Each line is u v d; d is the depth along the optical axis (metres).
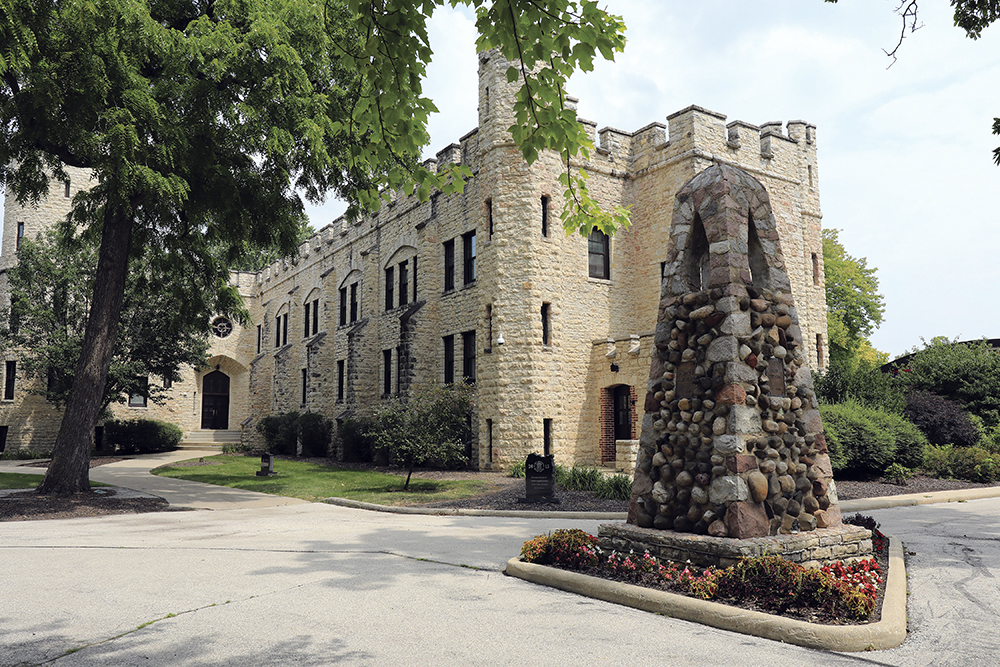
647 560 6.56
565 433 20.83
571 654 4.55
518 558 7.34
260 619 5.42
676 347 7.35
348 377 29.06
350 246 33.12
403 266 28.30
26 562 7.89
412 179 5.54
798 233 24.11
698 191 7.52
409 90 4.81
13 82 12.98
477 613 5.58
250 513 13.27
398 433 17.05
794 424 7.16
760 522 6.45
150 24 12.04
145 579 6.90
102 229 17.58
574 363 21.31
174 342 30.66
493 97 21.72
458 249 24.09
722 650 4.64
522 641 4.84
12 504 13.46
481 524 11.17
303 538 9.65
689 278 7.56
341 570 7.32
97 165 12.88
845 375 22.03
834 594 5.32
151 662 4.42
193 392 42.50
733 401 6.59
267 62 13.73
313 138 13.95
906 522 11.43
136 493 16.22
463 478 18.56
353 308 32.69
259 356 42.62
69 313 30.23
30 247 29.86
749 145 22.72
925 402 21.80
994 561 7.97
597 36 4.36
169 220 16.89
